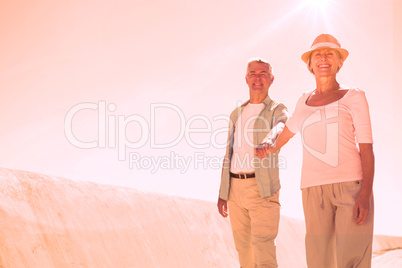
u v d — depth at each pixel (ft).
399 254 28.73
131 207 20.31
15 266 12.16
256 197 12.49
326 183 8.64
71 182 18.16
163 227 21.27
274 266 12.39
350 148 8.65
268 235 12.37
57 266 13.43
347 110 8.68
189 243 22.31
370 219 8.35
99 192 19.22
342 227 8.41
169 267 18.90
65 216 15.67
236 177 12.78
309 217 8.92
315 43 9.17
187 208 25.25
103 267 15.23
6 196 14.15
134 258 17.17
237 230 13.21
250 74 12.85
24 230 13.46
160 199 23.36
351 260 8.38
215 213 27.73
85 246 15.28
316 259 8.85
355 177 8.53
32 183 15.72
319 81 9.08
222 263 23.48
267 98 12.84
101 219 17.46
